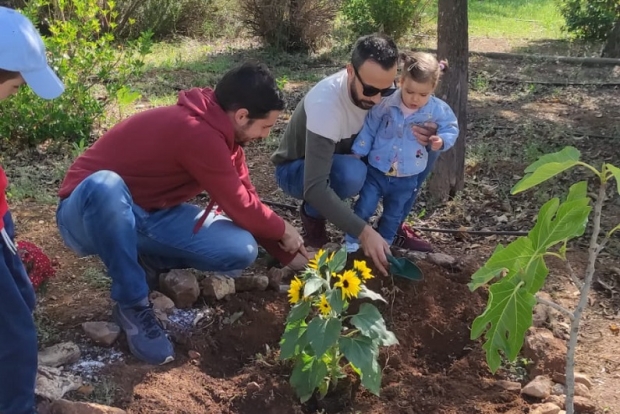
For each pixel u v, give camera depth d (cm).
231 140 310
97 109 605
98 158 316
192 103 308
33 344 241
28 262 332
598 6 1200
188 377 291
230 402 281
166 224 324
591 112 736
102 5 1057
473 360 316
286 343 279
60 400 257
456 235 443
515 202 493
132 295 293
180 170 315
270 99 304
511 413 277
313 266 288
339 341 271
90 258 390
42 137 579
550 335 324
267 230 325
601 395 292
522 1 1722
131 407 269
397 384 300
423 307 343
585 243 435
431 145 352
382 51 319
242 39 1170
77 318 326
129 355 301
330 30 1118
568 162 212
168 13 1156
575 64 982
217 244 326
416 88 340
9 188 485
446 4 466
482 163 550
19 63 225
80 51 623
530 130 645
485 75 898
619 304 368
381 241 336
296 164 383
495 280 363
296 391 283
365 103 335
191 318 326
